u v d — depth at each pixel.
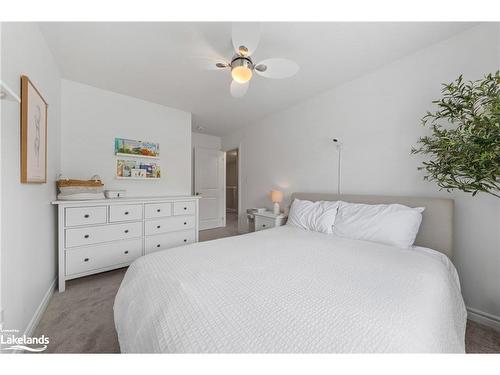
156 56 1.95
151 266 1.22
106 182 2.70
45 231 1.76
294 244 1.69
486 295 1.56
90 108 2.57
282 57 1.96
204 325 0.71
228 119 3.79
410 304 0.84
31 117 1.38
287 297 0.89
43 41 1.68
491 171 1.11
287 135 3.26
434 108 1.80
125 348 0.91
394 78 2.05
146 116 3.03
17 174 1.21
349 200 2.31
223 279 1.05
